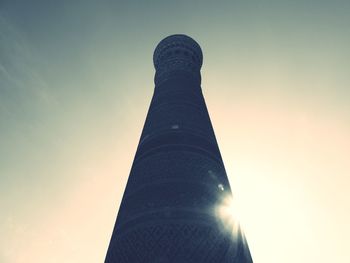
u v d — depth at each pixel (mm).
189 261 13047
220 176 17266
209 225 14461
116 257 14148
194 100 20672
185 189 15508
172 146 17531
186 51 23578
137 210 15203
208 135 19047
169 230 13938
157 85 22500
